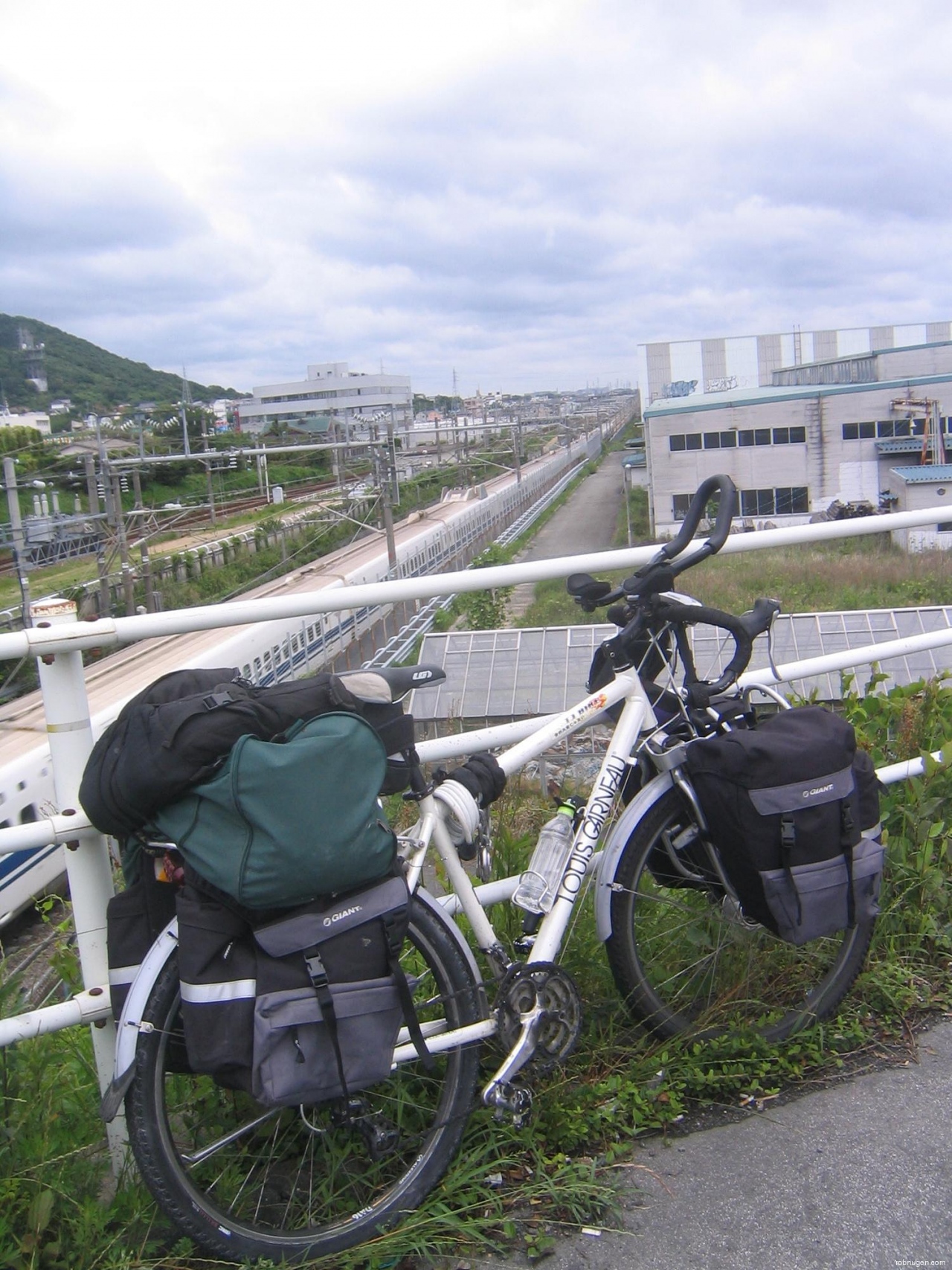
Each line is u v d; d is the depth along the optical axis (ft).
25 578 48.52
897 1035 8.56
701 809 7.55
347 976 5.91
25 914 22.52
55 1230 6.42
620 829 7.81
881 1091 7.85
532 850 9.18
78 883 6.79
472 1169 6.96
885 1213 6.62
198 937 5.86
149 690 6.48
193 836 5.80
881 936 9.53
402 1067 7.11
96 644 6.52
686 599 7.99
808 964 8.91
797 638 15.46
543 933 7.26
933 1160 7.06
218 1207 6.48
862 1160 7.11
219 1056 5.79
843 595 16.72
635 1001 7.99
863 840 7.84
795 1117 7.61
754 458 125.59
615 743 7.75
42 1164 6.47
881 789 10.37
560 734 7.63
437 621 15.57
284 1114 7.14
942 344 149.59
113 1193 6.73
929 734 11.25
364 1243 6.48
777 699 8.54
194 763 5.80
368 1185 7.00
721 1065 8.01
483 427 130.11
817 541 9.09
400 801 9.05
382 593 7.34
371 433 81.76
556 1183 6.92
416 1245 6.37
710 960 8.59
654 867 8.25
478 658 14.84
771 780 7.30
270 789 5.70
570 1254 6.44
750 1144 7.32
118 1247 6.34
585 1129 7.30
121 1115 6.88
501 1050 7.34
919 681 11.80
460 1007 6.89
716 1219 6.65
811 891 7.38
